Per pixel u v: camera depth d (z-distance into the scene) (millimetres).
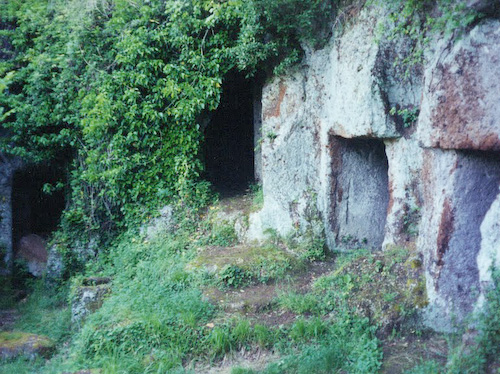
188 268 8203
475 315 5188
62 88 10695
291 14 8539
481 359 4781
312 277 7945
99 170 10477
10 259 12062
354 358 5633
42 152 11508
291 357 5805
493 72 5098
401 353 5672
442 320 5820
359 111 7598
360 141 8797
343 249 8836
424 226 6312
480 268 5512
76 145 11008
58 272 10859
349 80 7848
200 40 10141
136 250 9742
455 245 5715
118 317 6875
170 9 9711
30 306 10414
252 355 6195
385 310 6168
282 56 9266
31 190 13383
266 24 8930
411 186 7293
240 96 12594
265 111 9688
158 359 6074
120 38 10312
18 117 11086
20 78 11055
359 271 7039
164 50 10266
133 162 10289
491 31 5125
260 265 7984
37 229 13984
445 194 5742
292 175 9273
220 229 9820
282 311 6941
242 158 13484
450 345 5418
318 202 9039
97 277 9320
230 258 8250
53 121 11000
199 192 10375
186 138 10305
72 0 10688
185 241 9781
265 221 9430
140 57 10133
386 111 7328
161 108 10375
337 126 8375
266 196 9523
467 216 5621
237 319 6688
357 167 8875
